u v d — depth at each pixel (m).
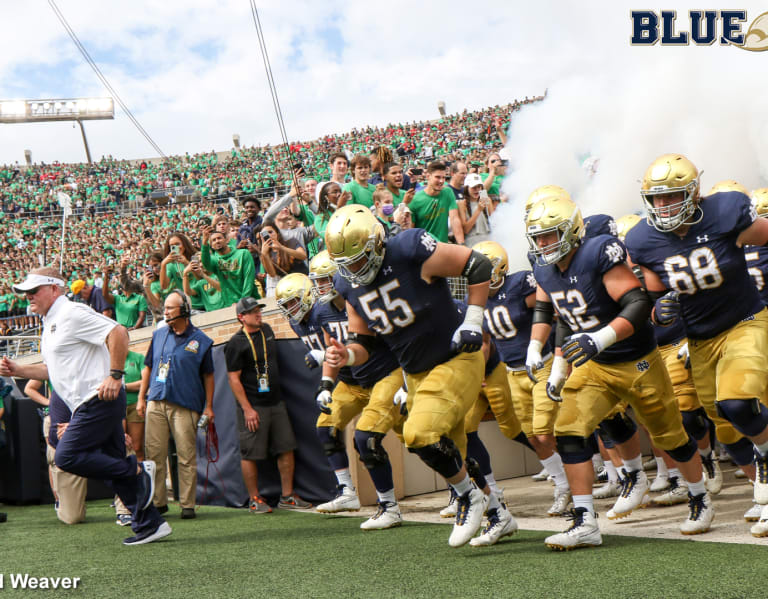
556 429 3.55
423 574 3.08
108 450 4.43
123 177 36.00
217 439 6.17
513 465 6.59
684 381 4.61
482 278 3.38
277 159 34.47
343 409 5.15
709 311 3.70
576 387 3.60
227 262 7.86
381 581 3.00
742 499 4.50
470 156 15.16
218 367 6.28
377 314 3.50
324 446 5.27
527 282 4.81
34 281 4.33
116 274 18.69
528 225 3.53
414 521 4.73
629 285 3.42
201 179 33.25
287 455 5.82
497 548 3.56
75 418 4.28
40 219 31.42
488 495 3.67
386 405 4.56
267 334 5.86
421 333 3.48
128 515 5.31
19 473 7.38
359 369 4.68
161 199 31.59
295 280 5.36
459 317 3.62
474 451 4.54
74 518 5.59
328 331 5.27
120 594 3.04
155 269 9.26
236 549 3.99
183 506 5.48
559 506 4.58
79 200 32.25
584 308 3.57
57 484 5.63
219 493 6.29
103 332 4.29
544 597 2.59
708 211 3.60
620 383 3.57
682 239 3.65
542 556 3.28
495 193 8.79
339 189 6.90
